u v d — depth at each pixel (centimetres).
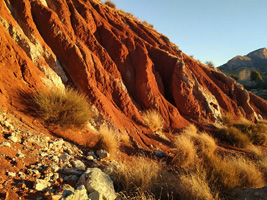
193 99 1575
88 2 1498
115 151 706
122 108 1109
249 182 600
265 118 2497
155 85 1404
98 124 875
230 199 498
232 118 1836
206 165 620
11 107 570
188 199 450
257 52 17662
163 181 509
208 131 1449
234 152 1104
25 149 418
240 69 12938
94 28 1377
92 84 965
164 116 1323
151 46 1744
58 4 1109
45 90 732
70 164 459
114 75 1213
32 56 805
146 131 1088
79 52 977
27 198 288
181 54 2039
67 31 1045
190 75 1691
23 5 866
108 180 403
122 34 1475
